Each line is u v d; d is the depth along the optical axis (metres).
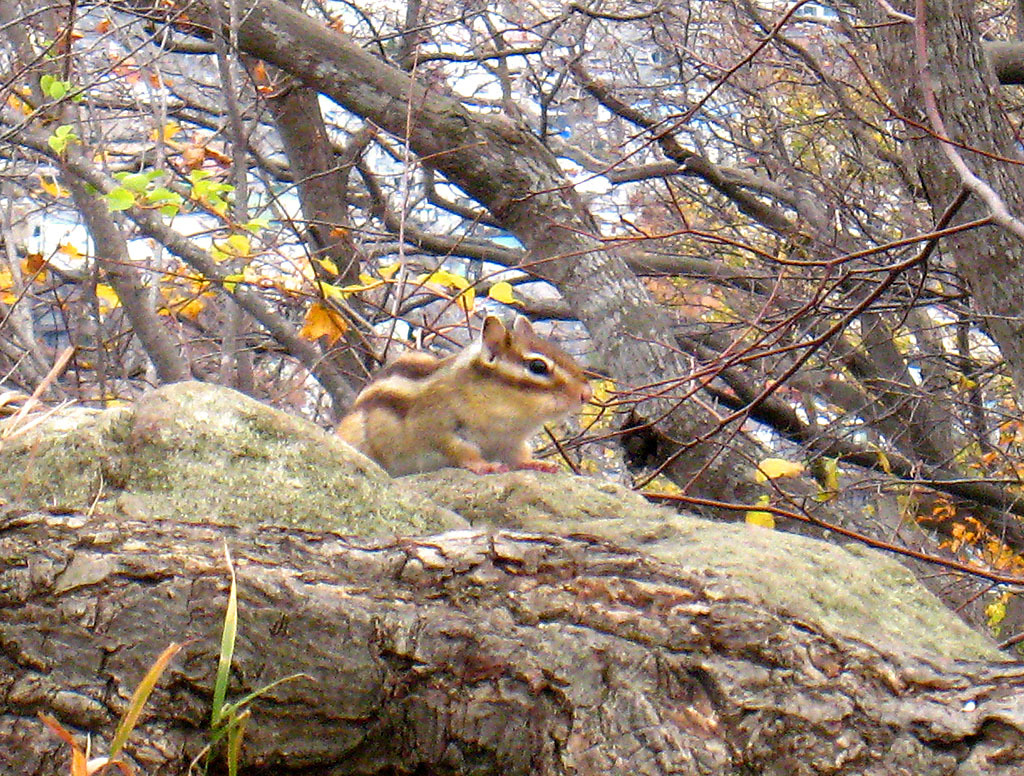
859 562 3.59
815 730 2.75
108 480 3.32
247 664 2.82
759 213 13.19
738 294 13.47
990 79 7.48
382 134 12.32
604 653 2.88
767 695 2.79
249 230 7.12
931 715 2.75
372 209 12.45
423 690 2.89
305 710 2.84
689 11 12.40
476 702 2.86
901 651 2.93
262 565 2.94
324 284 7.26
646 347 9.62
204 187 6.75
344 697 2.86
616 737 2.78
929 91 5.05
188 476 3.32
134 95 10.56
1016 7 10.55
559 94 15.38
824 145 14.94
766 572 3.10
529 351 5.21
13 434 3.15
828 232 12.20
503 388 5.16
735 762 2.73
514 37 16.08
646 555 3.08
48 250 11.16
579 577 3.00
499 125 10.15
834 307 8.23
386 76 10.02
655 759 2.74
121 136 11.53
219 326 11.38
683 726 2.78
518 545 3.07
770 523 5.92
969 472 13.41
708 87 13.91
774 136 12.71
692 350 12.72
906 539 11.72
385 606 2.94
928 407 12.19
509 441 5.34
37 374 8.52
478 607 2.96
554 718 2.83
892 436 12.03
